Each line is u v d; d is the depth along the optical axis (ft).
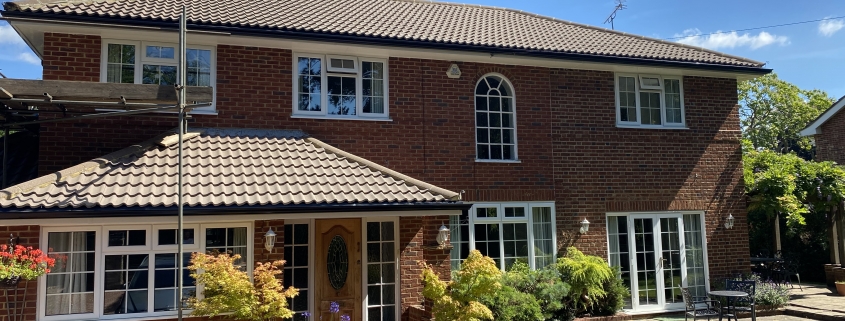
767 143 121.19
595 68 44.73
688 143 46.68
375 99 40.09
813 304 46.44
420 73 40.83
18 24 32.81
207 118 36.09
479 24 49.39
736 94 48.65
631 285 44.09
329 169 32.68
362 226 34.88
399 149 39.68
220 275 25.70
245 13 40.27
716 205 46.93
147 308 28.14
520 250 41.68
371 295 34.73
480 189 41.09
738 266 46.96
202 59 36.88
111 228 27.99
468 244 40.40
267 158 32.78
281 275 30.30
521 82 43.11
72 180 27.84
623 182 44.52
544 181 42.68
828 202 52.90
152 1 40.22
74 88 27.50
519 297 36.37
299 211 28.09
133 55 35.65
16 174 34.76
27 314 25.94
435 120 40.75
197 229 29.30
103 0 37.70
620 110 45.42
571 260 40.11
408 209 30.04
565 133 43.62
